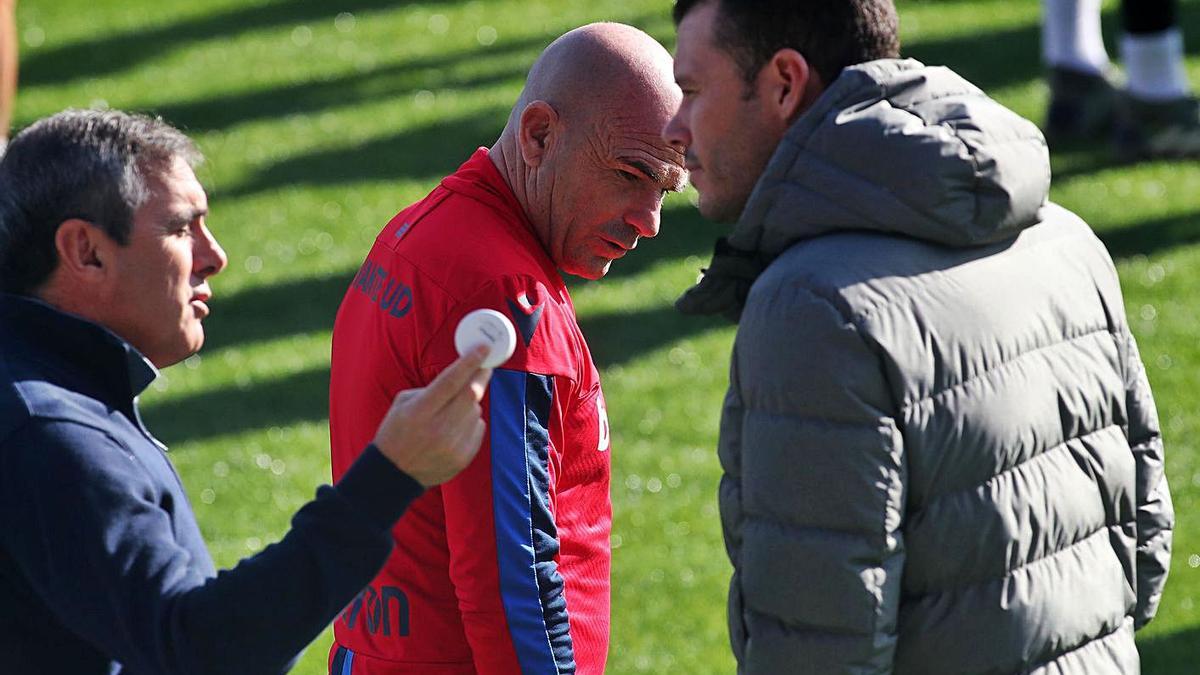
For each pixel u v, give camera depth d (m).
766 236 7.80
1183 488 19.38
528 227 9.36
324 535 6.65
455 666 9.05
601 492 9.53
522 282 8.76
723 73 7.88
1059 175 32.69
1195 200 30.62
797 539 7.38
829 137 7.51
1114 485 8.12
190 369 25.88
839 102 7.56
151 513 6.89
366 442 9.19
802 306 7.32
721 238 7.96
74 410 7.02
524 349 8.58
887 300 7.32
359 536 6.67
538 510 8.49
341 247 31.78
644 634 16.89
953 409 7.39
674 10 8.20
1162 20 32.78
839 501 7.25
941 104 7.64
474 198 9.16
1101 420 8.13
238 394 24.73
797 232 7.66
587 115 9.06
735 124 7.94
